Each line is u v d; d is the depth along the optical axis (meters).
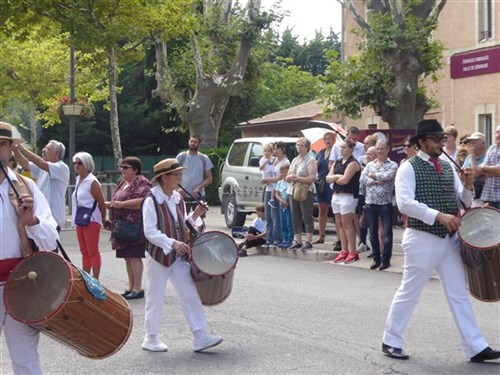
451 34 24.33
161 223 7.69
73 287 5.16
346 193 13.70
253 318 9.42
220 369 7.18
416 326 8.81
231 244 7.80
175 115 39.47
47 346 8.13
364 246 14.62
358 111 22.45
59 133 44.84
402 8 20.59
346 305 10.17
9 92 36.62
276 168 15.67
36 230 5.26
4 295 5.19
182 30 24.98
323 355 7.63
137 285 10.89
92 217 10.88
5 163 5.33
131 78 43.53
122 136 43.72
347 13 28.81
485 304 10.02
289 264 14.20
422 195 7.28
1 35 26.36
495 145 11.62
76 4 22.52
